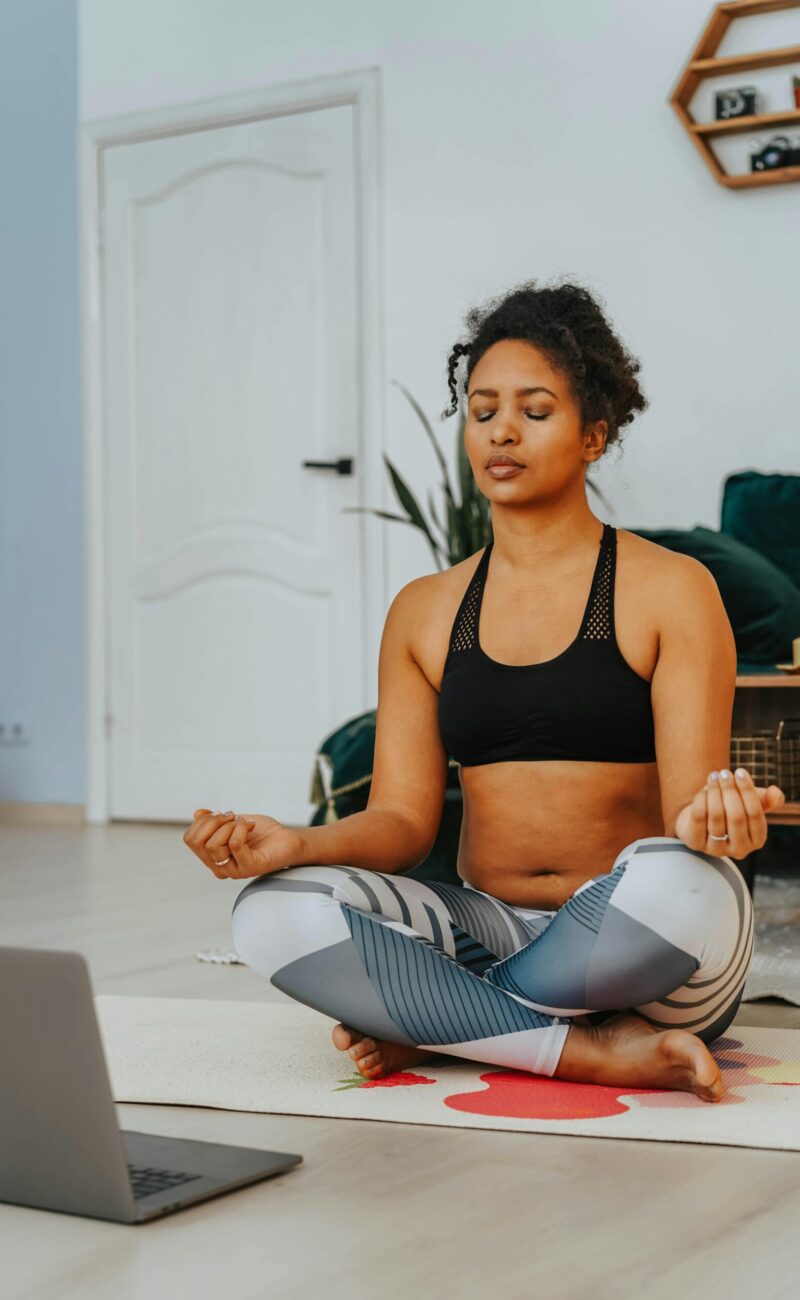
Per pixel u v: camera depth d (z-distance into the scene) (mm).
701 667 1710
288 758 4832
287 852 1667
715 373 4203
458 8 4527
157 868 3924
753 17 4113
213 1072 1732
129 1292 1108
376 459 4680
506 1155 1423
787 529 3686
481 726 1789
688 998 1628
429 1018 1637
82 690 5184
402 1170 1383
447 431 4570
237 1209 1281
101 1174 1253
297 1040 1891
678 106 4176
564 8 4375
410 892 1730
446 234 4566
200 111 4949
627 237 4312
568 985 1578
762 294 4145
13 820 5270
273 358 4848
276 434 4840
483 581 1845
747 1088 1625
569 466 1767
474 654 1810
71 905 3305
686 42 4227
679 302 4246
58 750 5227
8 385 5312
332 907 1646
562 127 4391
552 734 1758
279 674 4840
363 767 3043
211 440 4949
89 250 5152
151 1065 1769
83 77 5164
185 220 4992
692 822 1509
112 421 5133
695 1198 1294
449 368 1929
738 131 4152
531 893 1823
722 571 3342
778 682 2635
